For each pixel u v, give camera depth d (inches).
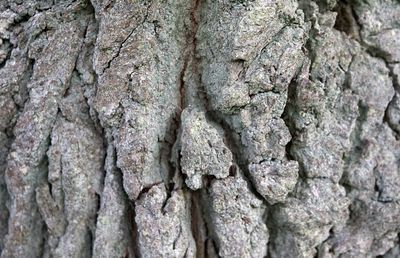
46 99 16.5
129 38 15.8
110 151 16.3
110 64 15.9
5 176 17.1
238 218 16.0
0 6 17.2
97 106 16.0
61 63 16.5
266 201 16.5
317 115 16.5
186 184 15.9
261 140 15.8
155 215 15.7
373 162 17.4
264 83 15.6
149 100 15.9
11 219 17.1
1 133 17.0
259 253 16.4
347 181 17.4
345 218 17.1
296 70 16.1
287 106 16.4
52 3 16.8
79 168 16.4
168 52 16.2
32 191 16.9
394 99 17.8
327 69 16.8
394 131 17.8
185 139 15.6
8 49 17.1
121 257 16.3
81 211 16.5
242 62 15.6
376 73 17.6
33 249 17.2
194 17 16.5
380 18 17.8
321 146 16.7
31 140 16.5
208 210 16.4
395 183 17.4
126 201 16.2
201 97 16.4
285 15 15.8
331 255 17.3
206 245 16.6
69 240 16.6
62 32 16.6
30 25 16.8
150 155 15.8
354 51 17.5
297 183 16.8
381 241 17.6
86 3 16.5
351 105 17.2
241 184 15.9
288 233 16.8
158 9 15.9
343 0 17.8
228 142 16.3
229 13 15.7
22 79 16.9
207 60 16.3
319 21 17.0
